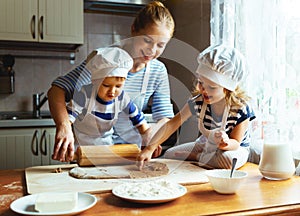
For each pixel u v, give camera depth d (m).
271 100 1.44
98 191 0.90
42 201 0.73
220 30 1.84
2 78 2.50
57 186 0.95
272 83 1.44
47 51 2.64
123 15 2.84
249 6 1.59
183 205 0.81
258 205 0.81
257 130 1.51
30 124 2.14
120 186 0.90
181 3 2.45
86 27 2.74
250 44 1.58
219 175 0.95
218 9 1.85
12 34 2.29
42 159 2.18
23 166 2.15
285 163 1.02
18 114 2.53
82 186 0.94
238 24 1.68
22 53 2.58
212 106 1.29
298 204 0.82
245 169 1.18
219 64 1.14
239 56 1.18
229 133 1.28
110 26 2.81
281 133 1.37
